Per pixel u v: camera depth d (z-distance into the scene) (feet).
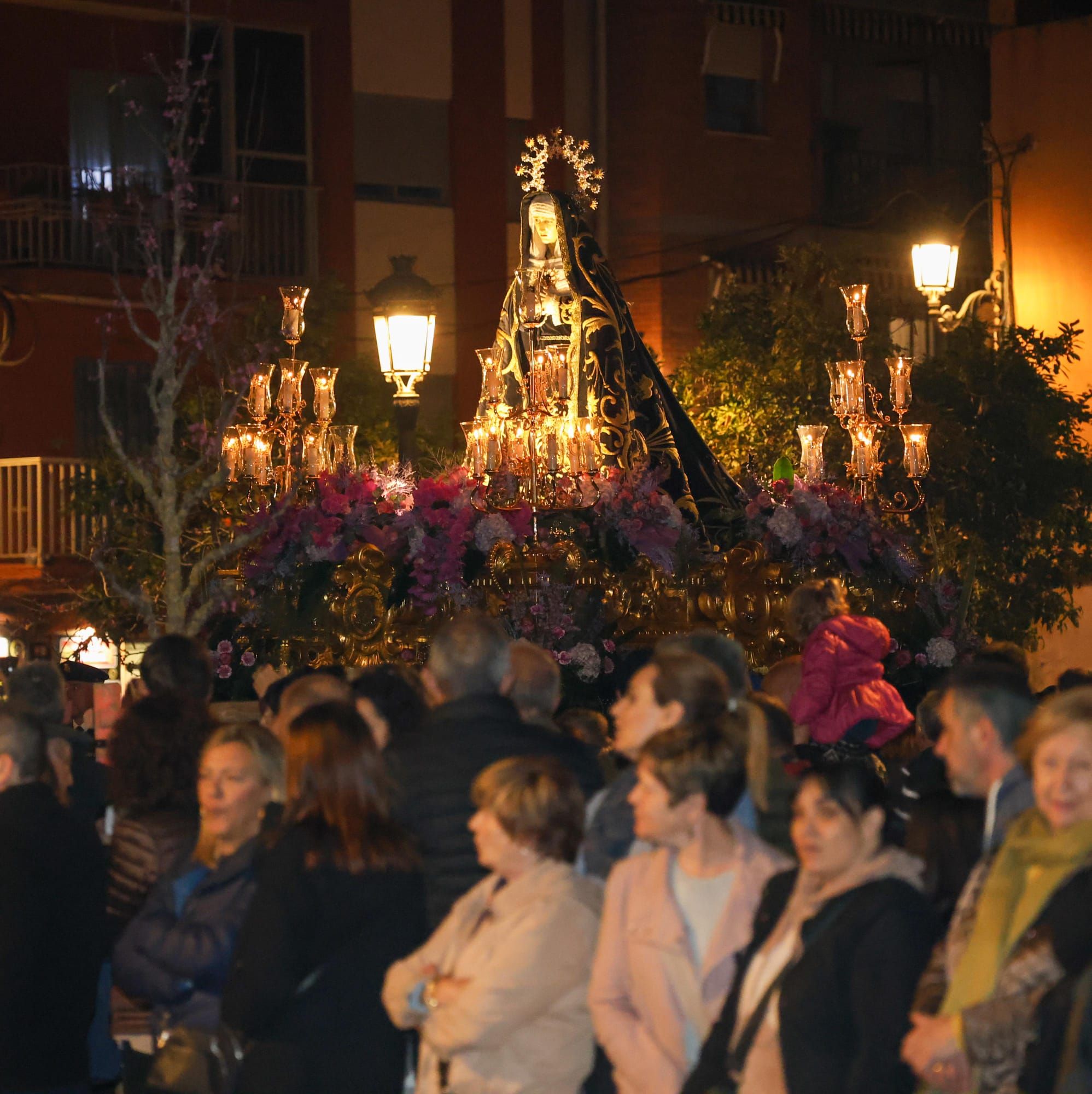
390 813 25.17
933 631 56.65
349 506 49.67
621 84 117.70
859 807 20.97
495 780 23.52
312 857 23.59
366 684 30.60
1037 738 19.93
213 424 74.08
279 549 49.55
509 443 51.21
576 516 50.80
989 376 89.20
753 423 93.76
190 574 48.42
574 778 23.77
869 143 131.75
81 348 98.17
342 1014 23.66
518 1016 22.67
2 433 96.27
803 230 123.44
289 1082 23.36
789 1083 20.43
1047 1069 18.93
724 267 117.70
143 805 27.99
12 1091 26.16
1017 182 114.52
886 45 131.85
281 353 91.25
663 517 50.85
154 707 28.45
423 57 110.83
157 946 25.44
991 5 134.41
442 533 49.08
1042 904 19.44
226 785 25.72
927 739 31.04
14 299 96.17
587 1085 24.68
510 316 59.16
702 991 22.15
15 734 27.22
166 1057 24.98
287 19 106.01
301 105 107.34
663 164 116.98
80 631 67.51
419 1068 24.50
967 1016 19.25
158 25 103.81
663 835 22.40
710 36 119.44
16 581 90.99
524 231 58.70
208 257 56.18
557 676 29.63
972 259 133.59
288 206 106.52
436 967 23.66
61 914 26.55
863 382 57.88
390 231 109.70
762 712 25.46
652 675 24.52
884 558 55.57
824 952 20.49
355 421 92.48
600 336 57.26
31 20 100.07
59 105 100.68
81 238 99.19
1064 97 112.57
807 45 124.98
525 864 23.54
